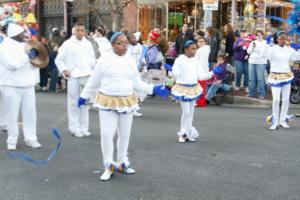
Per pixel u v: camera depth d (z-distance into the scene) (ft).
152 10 66.08
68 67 27.91
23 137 28.66
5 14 30.35
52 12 79.92
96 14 62.80
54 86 53.16
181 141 27.32
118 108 19.85
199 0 61.36
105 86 19.95
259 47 42.01
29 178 20.67
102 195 18.51
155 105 42.27
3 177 20.80
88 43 28.60
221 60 42.60
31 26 50.62
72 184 19.83
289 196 18.35
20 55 24.13
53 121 33.73
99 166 22.44
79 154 24.59
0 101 29.60
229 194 18.56
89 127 31.63
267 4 59.82
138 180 20.29
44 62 25.29
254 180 20.27
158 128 31.37
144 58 37.93
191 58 27.35
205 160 23.39
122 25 65.36
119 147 20.97
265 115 36.60
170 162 23.00
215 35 46.06
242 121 33.86
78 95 28.35
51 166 22.43
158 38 44.68
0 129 30.45
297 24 35.09
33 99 25.70
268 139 28.02
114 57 19.92
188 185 19.62
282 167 22.25
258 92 43.29
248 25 57.26
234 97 43.42
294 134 29.43
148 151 25.11
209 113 37.47
